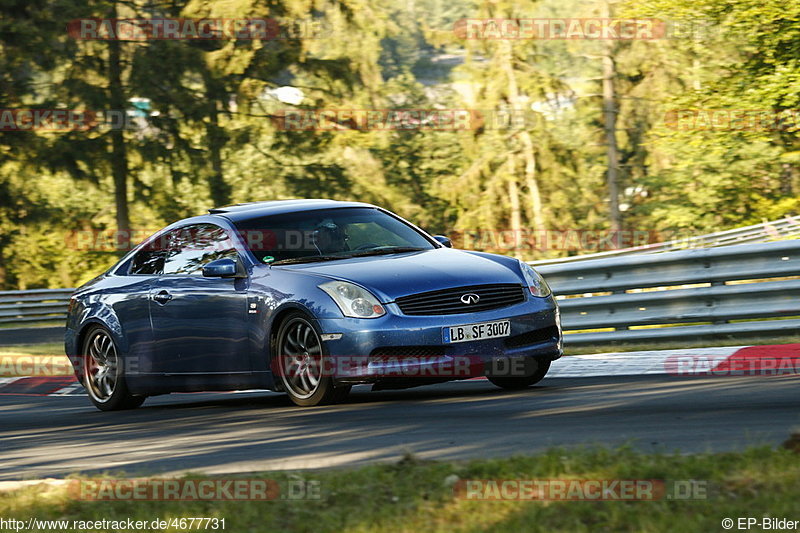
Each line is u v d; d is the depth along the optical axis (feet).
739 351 38.27
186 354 35.83
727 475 16.94
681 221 156.35
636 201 188.03
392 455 22.56
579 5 161.79
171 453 26.05
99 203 192.44
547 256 178.81
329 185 168.45
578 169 180.96
